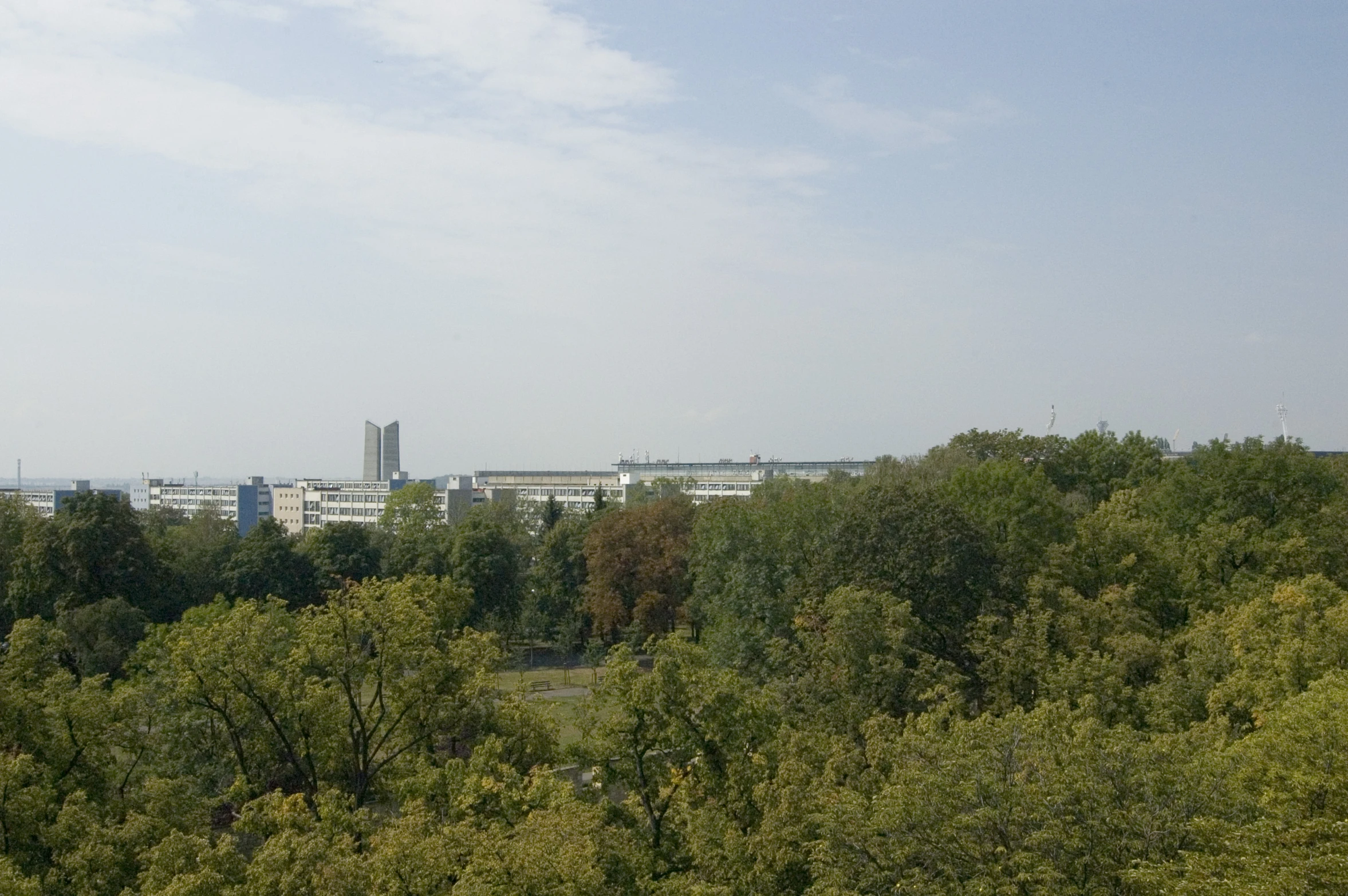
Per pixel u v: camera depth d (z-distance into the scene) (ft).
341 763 150.51
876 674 154.92
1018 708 113.80
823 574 204.74
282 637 157.69
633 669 122.93
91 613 224.53
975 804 84.84
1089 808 80.59
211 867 96.48
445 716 142.31
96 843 103.09
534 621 339.57
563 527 359.05
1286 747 91.04
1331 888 68.23
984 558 194.39
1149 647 158.20
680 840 115.75
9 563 266.57
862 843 86.02
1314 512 230.89
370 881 89.56
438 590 192.34
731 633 226.38
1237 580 201.05
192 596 294.46
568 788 108.58
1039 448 339.57
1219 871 73.10
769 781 111.45
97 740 128.26
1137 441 341.82
